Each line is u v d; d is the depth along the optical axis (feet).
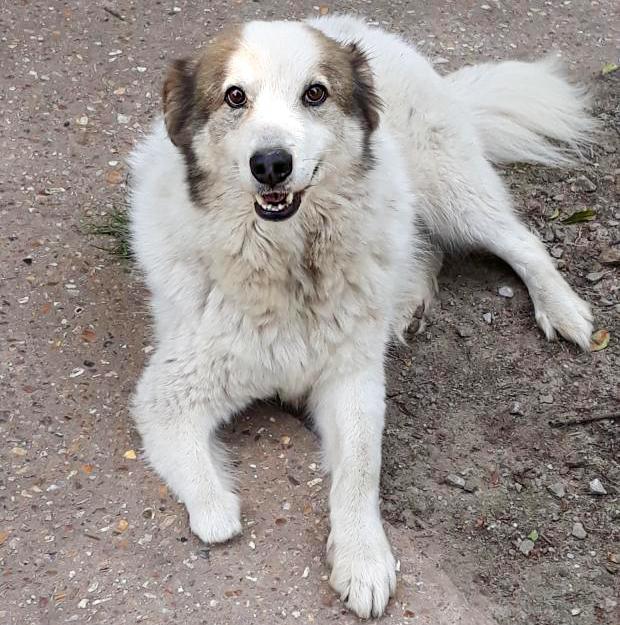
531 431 6.68
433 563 6.12
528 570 6.19
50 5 8.93
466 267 7.60
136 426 6.46
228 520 6.08
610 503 6.40
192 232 6.31
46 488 6.24
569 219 7.70
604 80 8.76
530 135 8.07
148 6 9.04
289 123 5.96
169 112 6.34
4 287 7.02
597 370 6.93
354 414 6.39
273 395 6.63
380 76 7.28
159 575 5.98
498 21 9.34
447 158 7.39
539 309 7.16
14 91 8.19
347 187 6.23
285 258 6.22
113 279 7.13
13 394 6.57
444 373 6.97
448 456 6.58
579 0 9.72
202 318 6.35
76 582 5.95
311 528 6.16
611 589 6.12
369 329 6.46
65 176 7.68
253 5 9.17
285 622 5.85
